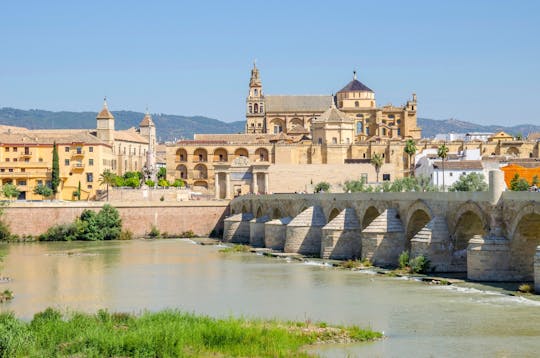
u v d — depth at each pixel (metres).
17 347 67.62
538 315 78.50
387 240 121.38
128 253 160.62
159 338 68.44
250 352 66.81
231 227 196.88
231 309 88.12
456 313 80.88
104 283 112.06
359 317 81.19
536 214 92.25
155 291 103.44
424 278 104.31
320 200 152.12
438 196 112.00
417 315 80.81
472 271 100.25
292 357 65.06
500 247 98.12
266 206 184.62
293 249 151.38
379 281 105.31
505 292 91.06
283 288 103.00
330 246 137.38
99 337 69.00
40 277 119.69
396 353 66.12
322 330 74.19
